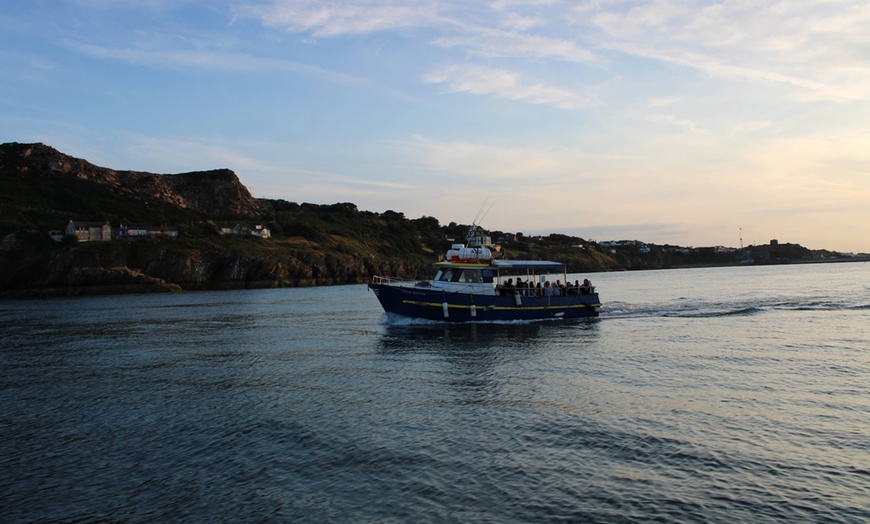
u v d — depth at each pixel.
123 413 19.38
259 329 43.78
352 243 194.88
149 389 22.94
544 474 13.11
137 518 11.77
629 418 16.89
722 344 30.08
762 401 18.36
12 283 114.81
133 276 116.25
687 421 16.44
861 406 17.55
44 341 38.66
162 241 137.38
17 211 148.75
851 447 14.16
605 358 26.92
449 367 26.06
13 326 49.50
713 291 79.06
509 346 31.61
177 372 26.39
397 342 34.31
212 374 25.72
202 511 11.93
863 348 27.98
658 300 62.56
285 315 55.91
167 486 13.23
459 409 18.66
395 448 15.06
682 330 36.28
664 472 13.03
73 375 26.17
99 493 12.99
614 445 14.73
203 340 37.81
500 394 20.52
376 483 12.95
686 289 86.81
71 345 36.44
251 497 12.47
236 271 133.75
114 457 15.18
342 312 58.00
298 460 14.48
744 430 15.57
